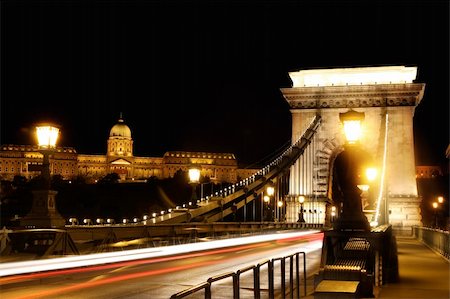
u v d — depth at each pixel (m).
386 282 22.70
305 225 75.75
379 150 95.00
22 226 19.95
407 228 91.75
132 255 25.78
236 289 11.49
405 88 96.31
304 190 96.69
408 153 95.75
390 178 95.50
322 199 95.50
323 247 17.55
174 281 22.92
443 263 33.69
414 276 26.33
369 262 17.66
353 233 17.59
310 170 97.31
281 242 55.06
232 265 29.67
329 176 98.31
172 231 31.25
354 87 97.56
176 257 30.91
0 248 19.59
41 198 20.25
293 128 99.56
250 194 75.25
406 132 96.31
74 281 21.78
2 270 18.94
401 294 19.75
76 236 23.16
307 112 99.44
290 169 97.31
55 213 20.41
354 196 17.81
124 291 20.08
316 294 14.16
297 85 102.25
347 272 16.06
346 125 18.03
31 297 18.20
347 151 18.03
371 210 33.97
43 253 20.06
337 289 14.27
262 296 20.00
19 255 19.81
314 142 98.12
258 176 82.19
